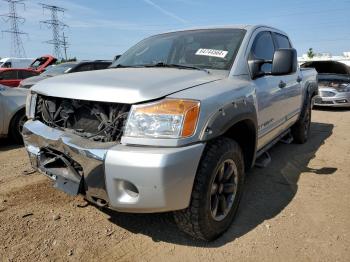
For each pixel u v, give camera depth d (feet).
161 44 12.28
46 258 8.05
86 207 10.52
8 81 39.68
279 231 9.29
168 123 7.19
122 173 7.06
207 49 10.95
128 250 8.41
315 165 14.79
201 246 8.59
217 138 8.41
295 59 10.05
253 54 11.05
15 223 9.52
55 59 48.98
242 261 8.01
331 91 32.58
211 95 7.95
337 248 8.52
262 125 11.19
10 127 18.15
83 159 7.55
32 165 9.96
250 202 11.03
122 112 7.63
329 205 10.85
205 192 7.82
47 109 9.36
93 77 8.88
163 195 7.02
